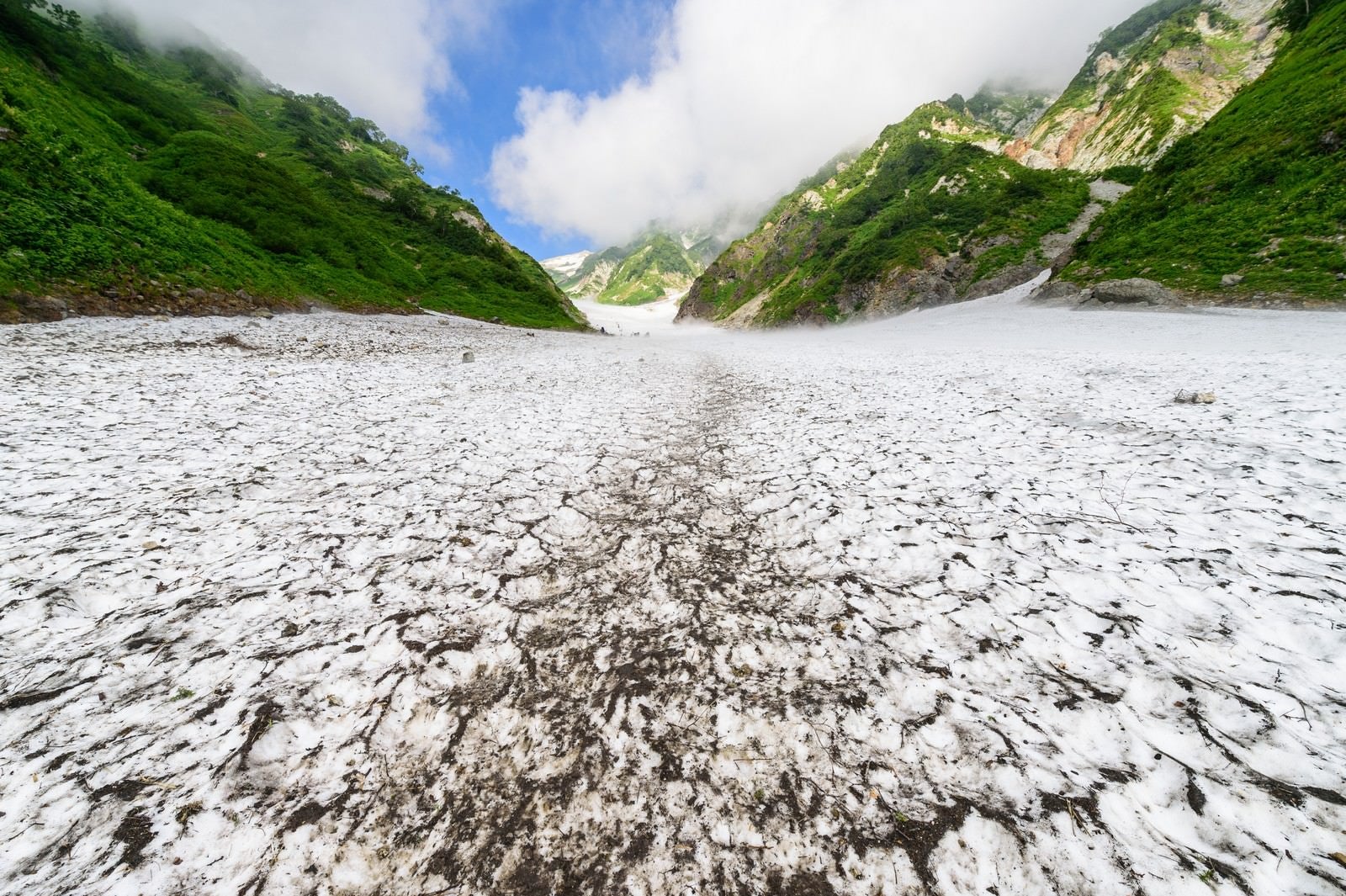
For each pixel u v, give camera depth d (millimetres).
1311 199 27078
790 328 78875
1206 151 38656
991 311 47031
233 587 5086
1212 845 2748
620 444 10867
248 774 3232
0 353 12711
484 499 7539
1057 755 3320
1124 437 9219
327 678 4016
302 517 6664
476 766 3461
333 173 72000
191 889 2658
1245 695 3566
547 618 5066
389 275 46062
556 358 28344
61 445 8203
